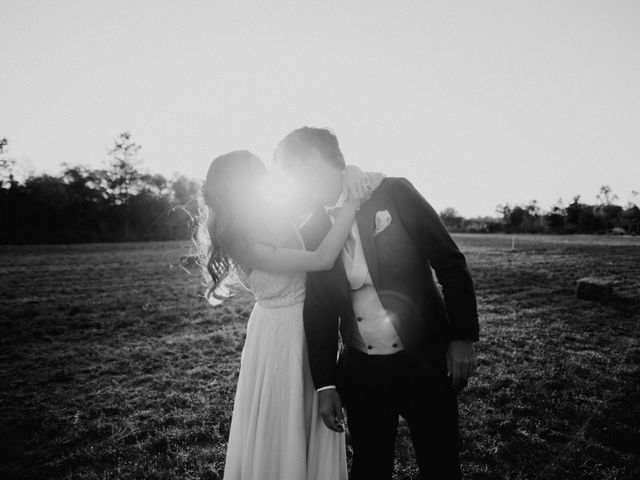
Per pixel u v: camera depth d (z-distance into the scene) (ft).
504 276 46.52
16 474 10.64
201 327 25.75
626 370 16.57
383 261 5.77
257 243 6.31
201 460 10.78
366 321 6.01
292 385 6.61
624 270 51.26
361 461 6.48
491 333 22.70
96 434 12.47
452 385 5.93
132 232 180.04
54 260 76.89
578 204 249.14
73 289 41.37
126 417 13.51
